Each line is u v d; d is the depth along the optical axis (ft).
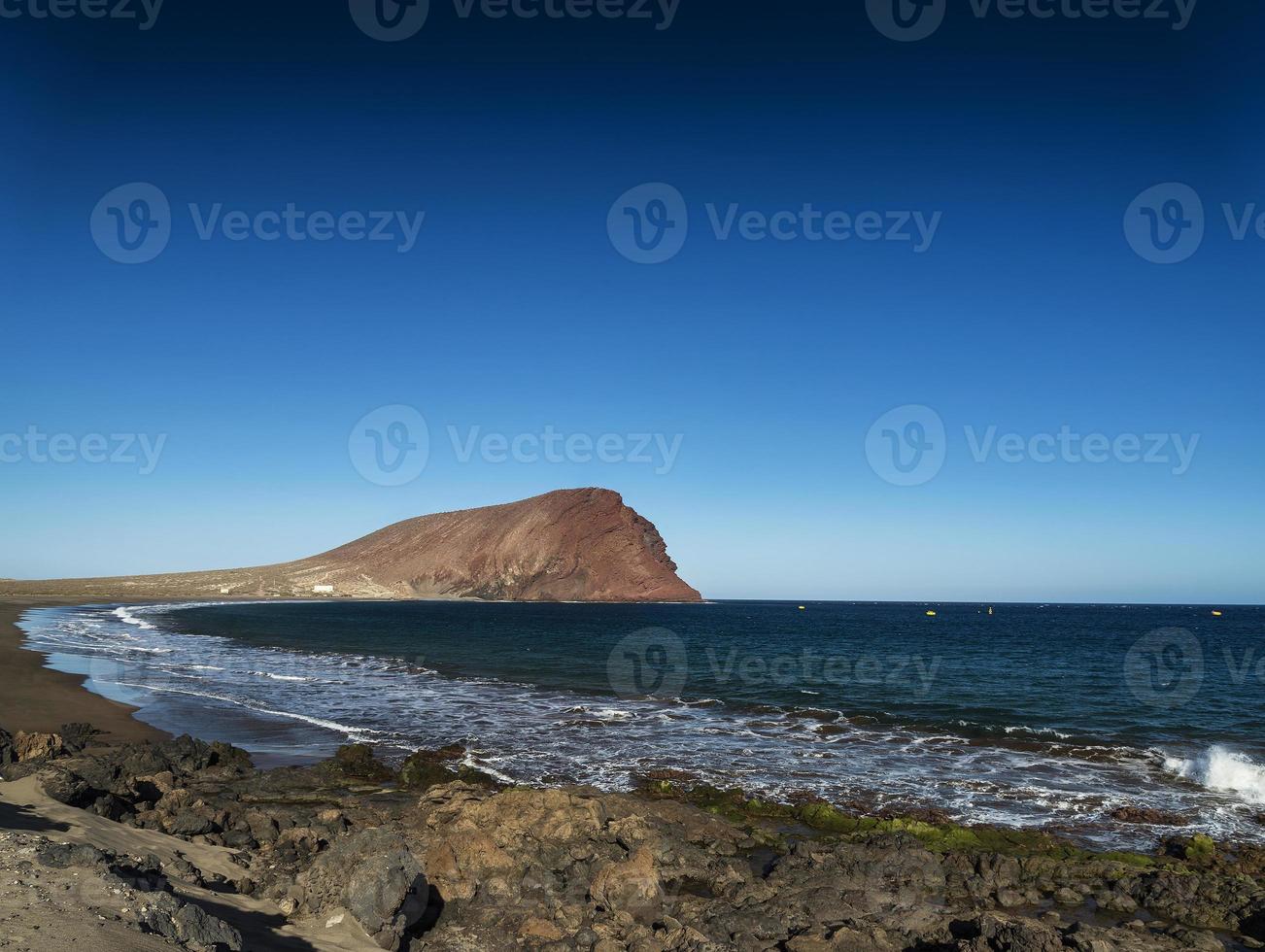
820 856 44.45
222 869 34.22
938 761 71.77
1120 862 45.09
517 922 34.17
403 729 81.51
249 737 75.25
